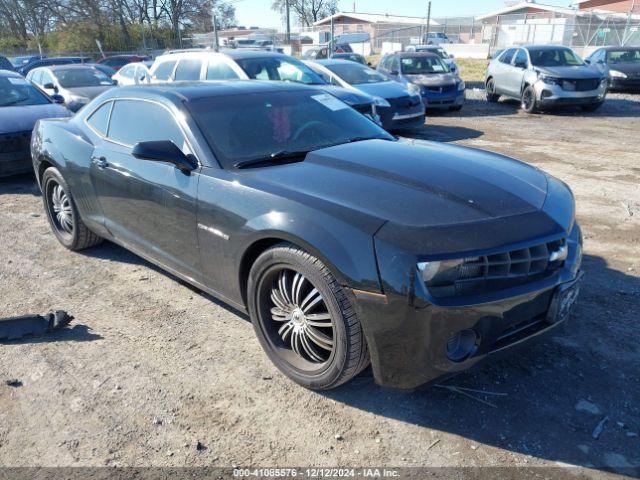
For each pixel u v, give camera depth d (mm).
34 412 2930
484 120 13227
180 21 52188
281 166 3371
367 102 9414
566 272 2779
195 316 3914
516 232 2631
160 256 3938
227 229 3166
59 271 4766
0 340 3631
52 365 3346
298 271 2803
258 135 3689
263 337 3201
